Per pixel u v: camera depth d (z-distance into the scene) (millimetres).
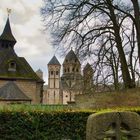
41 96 64062
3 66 62875
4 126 15688
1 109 16016
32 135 15875
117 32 26406
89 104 25578
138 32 25094
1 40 70312
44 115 16172
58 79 124812
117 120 9180
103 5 26641
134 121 9461
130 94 22078
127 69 26172
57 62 125562
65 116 16453
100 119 8969
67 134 16359
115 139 9117
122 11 26234
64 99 120562
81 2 26188
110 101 23578
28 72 63938
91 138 8797
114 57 28312
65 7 26484
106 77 27922
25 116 15945
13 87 58438
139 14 25484
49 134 16125
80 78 27938
